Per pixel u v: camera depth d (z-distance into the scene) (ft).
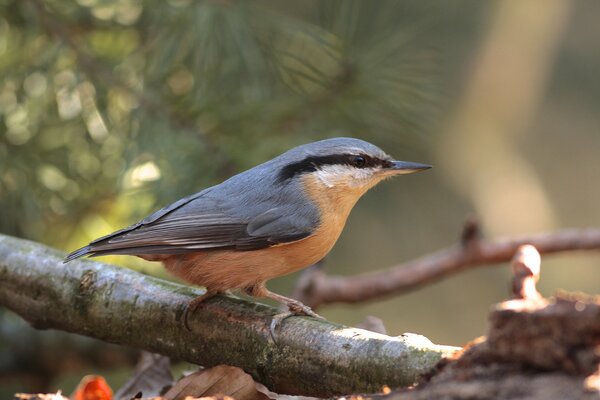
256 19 32.22
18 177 33.45
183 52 31.53
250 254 27.07
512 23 52.80
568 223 59.82
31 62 32.58
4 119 33.09
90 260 28.14
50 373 37.22
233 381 22.62
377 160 29.73
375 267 48.42
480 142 52.34
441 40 48.39
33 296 28.02
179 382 22.57
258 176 28.50
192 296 25.96
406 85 33.30
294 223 27.53
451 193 50.57
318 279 36.09
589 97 59.41
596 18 58.95
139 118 31.50
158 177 31.40
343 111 33.04
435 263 35.65
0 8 32.30
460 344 56.08
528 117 56.90
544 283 58.08
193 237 26.84
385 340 21.74
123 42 33.32
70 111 32.86
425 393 17.78
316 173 28.76
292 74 32.53
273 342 23.62
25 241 29.27
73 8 32.71
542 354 16.83
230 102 32.01
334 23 33.42
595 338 16.46
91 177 34.27
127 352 36.42
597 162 59.47
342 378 22.11
